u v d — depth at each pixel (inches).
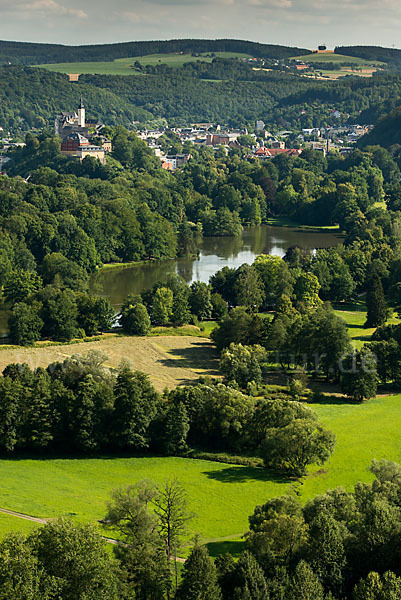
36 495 5826.8
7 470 6432.1
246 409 7076.8
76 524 4736.7
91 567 4131.4
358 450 6909.5
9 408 6806.1
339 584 4488.2
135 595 4315.9
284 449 6427.2
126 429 6870.1
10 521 5241.1
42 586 3998.5
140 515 4758.9
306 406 7460.6
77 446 6865.2
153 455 6914.4
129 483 6200.8
